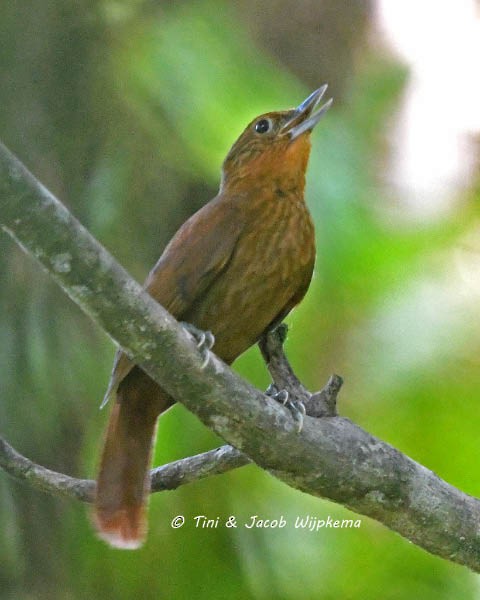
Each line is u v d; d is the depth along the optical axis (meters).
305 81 14.38
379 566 12.55
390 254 13.62
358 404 13.33
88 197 11.95
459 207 14.71
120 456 8.81
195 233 9.38
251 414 8.09
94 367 11.50
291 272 9.56
